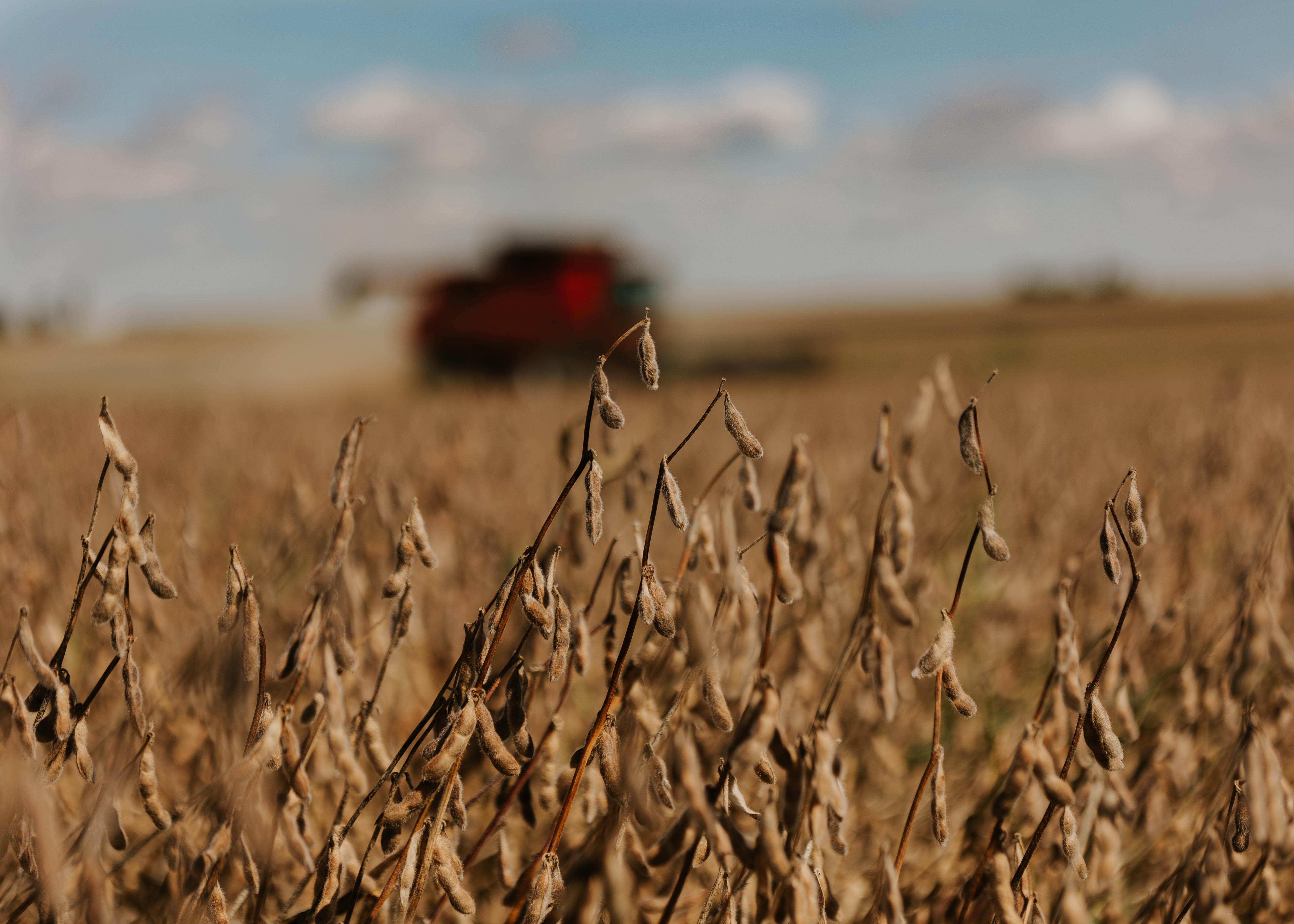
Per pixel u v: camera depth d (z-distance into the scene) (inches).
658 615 45.7
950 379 68.5
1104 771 56.0
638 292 876.6
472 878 71.4
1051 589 102.0
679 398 248.8
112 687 75.9
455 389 418.0
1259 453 135.7
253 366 1173.1
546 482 152.9
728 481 53.8
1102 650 78.3
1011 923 46.7
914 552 108.0
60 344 1988.2
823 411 304.0
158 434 212.1
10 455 105.0
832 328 2388.0
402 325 863.1
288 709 48.8
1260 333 1531.7
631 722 45.8
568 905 44.3
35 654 45.5
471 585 105.4
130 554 46.5
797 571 68.4
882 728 85.1
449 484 122.7
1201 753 75.0
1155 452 174.6
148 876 65.4
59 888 37.2
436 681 97.0
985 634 107.5
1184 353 1333.7
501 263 844.0
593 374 43.8
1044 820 49.1
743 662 51.1
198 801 49.4
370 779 74.7
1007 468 159.6
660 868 53.2
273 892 63.2
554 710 81.5
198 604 78.7
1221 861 51.4
